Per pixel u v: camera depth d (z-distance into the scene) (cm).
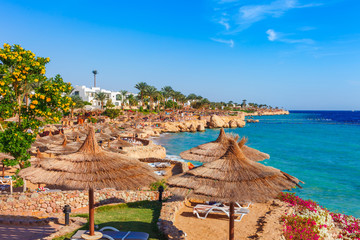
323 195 2447
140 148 3600
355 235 1378
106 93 11294
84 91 10588
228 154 855
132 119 8388
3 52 2011
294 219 1251
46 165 840
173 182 816
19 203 1332
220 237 1049
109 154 873
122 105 11694
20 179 1761
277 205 1446
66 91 2183
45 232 1069
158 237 995
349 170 3503
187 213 1316
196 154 1290
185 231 1101
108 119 7575
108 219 1191
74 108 7631
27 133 1853
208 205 1311
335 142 6588
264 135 8319
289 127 11931
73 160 819
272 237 1028
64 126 5559
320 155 4691
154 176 871
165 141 6359
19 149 1775
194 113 13612
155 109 12838
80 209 1417
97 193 1472
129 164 848
